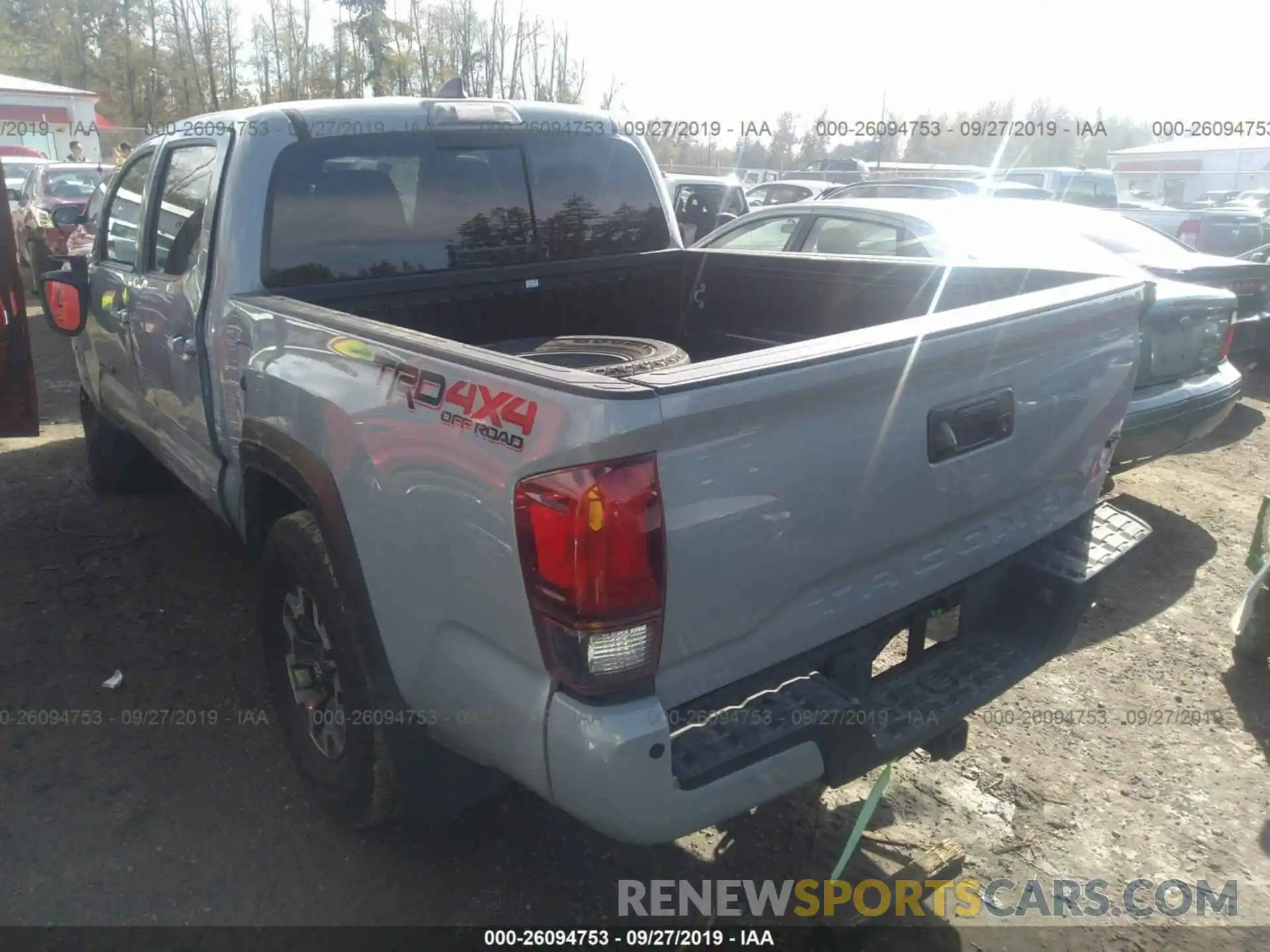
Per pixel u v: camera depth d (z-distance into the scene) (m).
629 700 1.95
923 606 2.59
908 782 3.25
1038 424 2.67
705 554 1.97
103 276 4.61
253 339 3.03
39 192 12.48
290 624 3.00
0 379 4.52
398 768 2.52
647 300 4.34
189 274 3.52
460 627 2.20
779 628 2.20
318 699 2.92
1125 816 3.11
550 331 4.05
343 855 2.84
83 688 3.63
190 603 4.27
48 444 6.45
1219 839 3.02
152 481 5.55
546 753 2.00
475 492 2.05
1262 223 13.85
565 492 1.84
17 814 2.96
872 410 2.19
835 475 2.15
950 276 3.51
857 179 17.55
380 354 2.37
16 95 22.06
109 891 2.67
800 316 4.01
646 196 4.35
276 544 2.86
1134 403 4.88
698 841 2.95
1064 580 2.77
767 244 6.98
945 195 11.55
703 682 2.09
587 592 1.86
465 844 2.90
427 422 2.17
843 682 2.41
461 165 3.73
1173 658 4.07
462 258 3.78
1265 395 8.64
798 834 2.99
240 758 3.26
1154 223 14.40
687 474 1.90
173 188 3.82
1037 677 3.92
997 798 3.19
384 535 2.36
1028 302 2.60
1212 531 5.43
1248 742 3.51
